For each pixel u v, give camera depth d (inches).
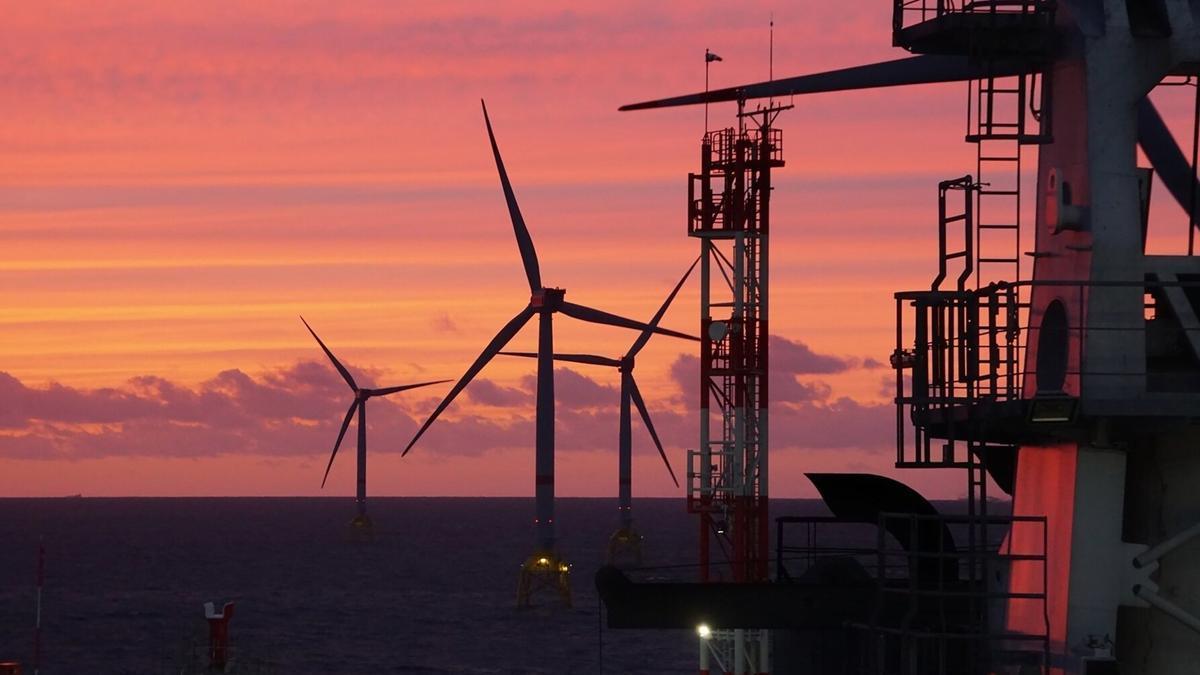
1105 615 1754.4
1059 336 1839.3
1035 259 1894.7
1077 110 1771.7
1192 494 1774.1
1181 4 1718.8
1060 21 1819.6
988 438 2015.3
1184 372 1828.2
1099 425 1753.2
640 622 2044.8
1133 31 1742.1
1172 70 1774.1
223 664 4904.0
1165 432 1780.3
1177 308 1734.7
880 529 1930.4
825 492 2365.9
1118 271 1724.9
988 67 1889.8
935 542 2261.3
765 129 6235.2
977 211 1929.1
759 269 6269.7
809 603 2049.7
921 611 2047.2
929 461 2091.5
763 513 6215.6
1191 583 1779.0
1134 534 1822.1
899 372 2055.9
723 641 5605.3
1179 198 1983.3
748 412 6240.2
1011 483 2255.2
